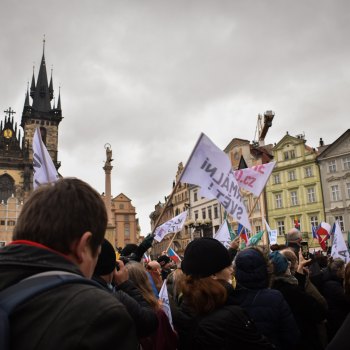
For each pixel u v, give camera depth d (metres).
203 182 5.39
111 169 30.12
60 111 86.00
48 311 1.24
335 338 2.03
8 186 74.44
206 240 3.08
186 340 2.89
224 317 2.71
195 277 2.94
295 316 4.04
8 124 77.88
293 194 47.31
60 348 1.17
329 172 44.94
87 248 1.57
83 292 1.31
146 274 3.73
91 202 1.60
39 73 88.56
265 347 2.71
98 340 1.21
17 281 1.35
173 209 71.06
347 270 3.66
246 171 7.38
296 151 47.94
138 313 2.88
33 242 1.47
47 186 1.62
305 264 4.54
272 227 47.84
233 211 5.46
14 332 1.21
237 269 3.58
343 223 43.00
